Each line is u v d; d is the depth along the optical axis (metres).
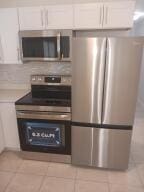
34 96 2.58
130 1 2.22
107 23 2.32
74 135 2.35
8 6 2.72
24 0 2.67
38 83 2.68
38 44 2.40
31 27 2.46
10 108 2.58
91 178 2.29
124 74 2.01
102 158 2.38
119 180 2.25
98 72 2.04
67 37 2.31
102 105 2.15
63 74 2.84
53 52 2.39
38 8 2.37
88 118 2.24
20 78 3.02
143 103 4.94
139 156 2.74
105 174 2.36
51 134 2.42
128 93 2.07
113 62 1.98
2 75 3.04
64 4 2.43
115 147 2.29
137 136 3.35
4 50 2.61
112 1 2.40
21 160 2.65
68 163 2.55
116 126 2.21
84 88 2.13
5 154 2.79
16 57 2.62
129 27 2.32
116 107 2.13
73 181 2.23
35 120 2.38
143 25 4.62
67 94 2.61
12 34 2.53
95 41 1.94
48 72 2.93
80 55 2.03
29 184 2.19
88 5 2.29
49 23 2.41
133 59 1.95
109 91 2.08
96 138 2.30
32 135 2.47
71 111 2.26
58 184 2.19
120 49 1.93
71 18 2.36
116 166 2.38
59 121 2.33
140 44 1.90
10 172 2.40
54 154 2.53
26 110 2.36
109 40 1.91
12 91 2.94
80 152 2.41
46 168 2.47
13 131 2.70
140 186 2.15
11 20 2.47
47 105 2.29
